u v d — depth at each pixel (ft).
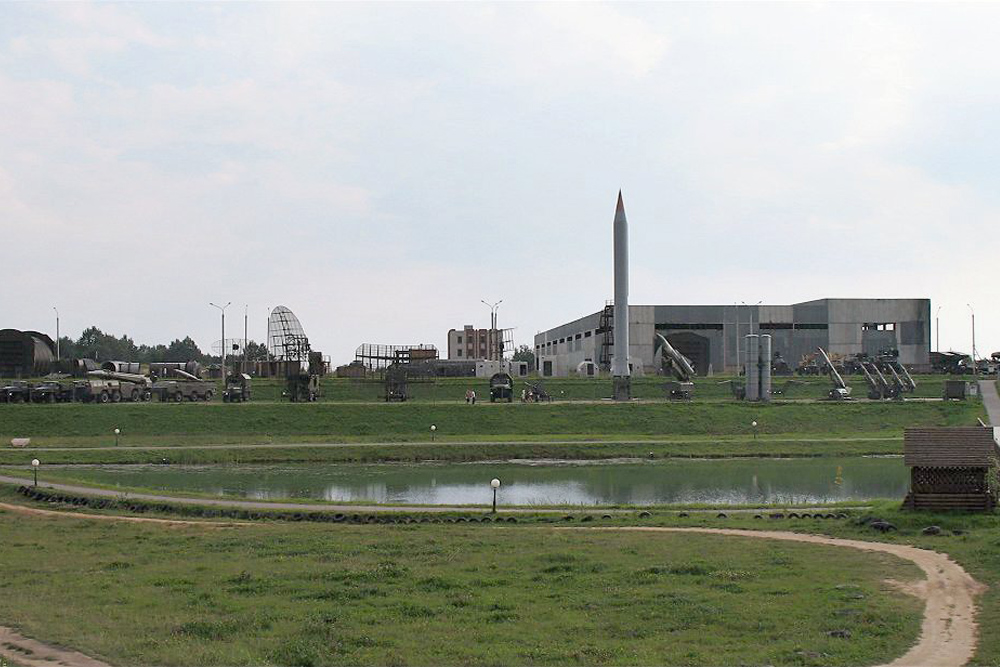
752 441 350.02
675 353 490.08
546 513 177.68
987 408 433.07
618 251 488.02
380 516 175.32
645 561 122.72
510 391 442.91
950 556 123.75
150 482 257.34
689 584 108.68
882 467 297.94
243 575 114.42
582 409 411.13
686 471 287.89
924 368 615.16
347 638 86.63
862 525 152.35
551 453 331.57
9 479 233.76
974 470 154.10
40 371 511.81
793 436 375.25
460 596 103.04
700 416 408.26
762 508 187.62
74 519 176.86
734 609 96.27
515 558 125.59
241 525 166.81
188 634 88.74
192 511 182.70
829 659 79.20
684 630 89.56
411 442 347.15
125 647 83.56
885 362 557.33
